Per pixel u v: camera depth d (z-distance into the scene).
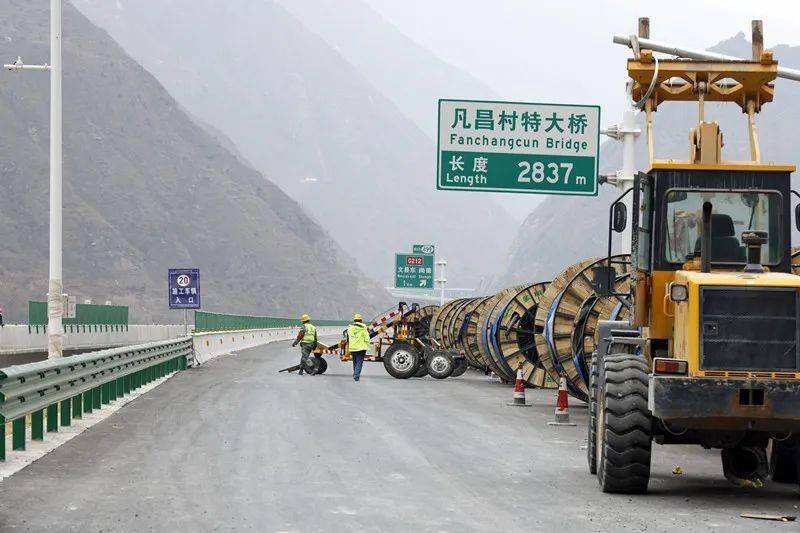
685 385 11.86
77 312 54.78
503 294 35.22
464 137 34.34
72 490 12.14
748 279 12.11
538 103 34.28
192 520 10.43
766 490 13.39
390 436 18.30
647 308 13.73
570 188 34.16
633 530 10.36
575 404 27.00
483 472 14.29
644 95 15.85
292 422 20.25
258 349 64.12
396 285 90.00
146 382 30.31
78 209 183.00
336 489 12.52
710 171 13.57
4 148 187.12
